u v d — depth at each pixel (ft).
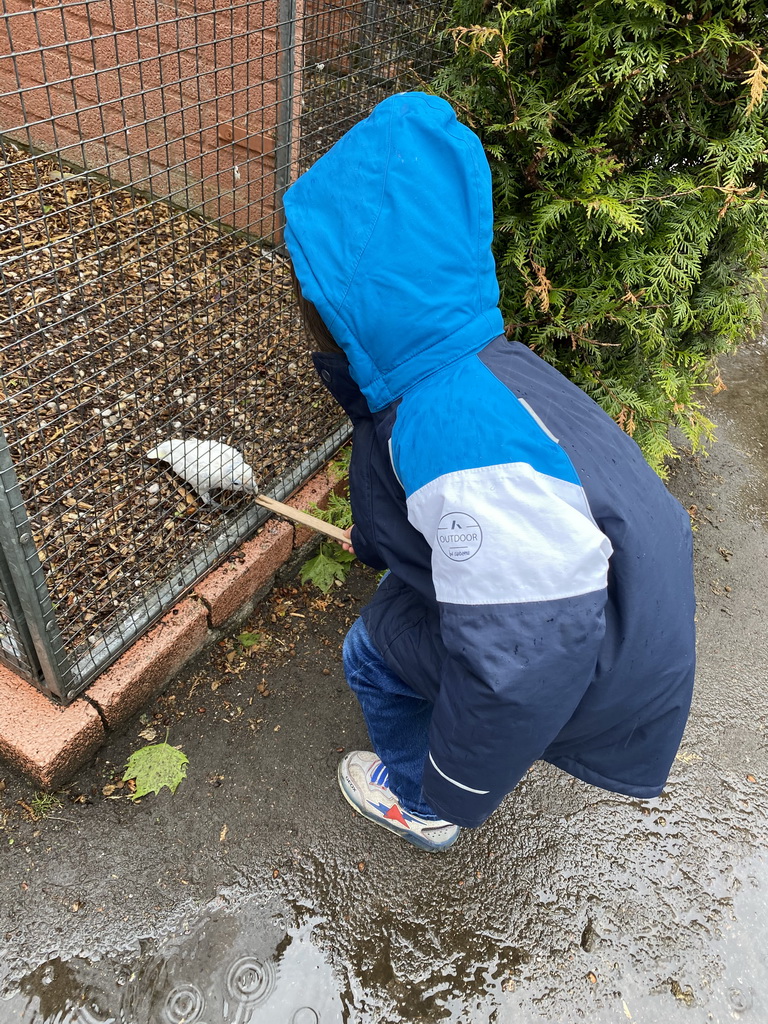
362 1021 5.35
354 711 7.27
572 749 4.49
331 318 3.67
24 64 10.65
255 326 7.92
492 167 7.16
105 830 6.08
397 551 4.31
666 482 10.78
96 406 7.93
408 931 5.86
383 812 6.27
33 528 6.74
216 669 7.40
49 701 6.19
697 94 6.65
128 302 8.86
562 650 3.26
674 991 5.77
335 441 9.00
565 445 3.54
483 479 3.28
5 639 5.98
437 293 3.52
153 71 9.76
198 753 6.70
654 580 3.69
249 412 8.48
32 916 5.56
